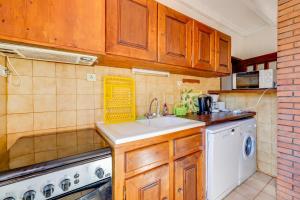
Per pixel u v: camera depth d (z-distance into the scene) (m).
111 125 1.35
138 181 1.01
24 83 1.08
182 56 1.51
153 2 1.29
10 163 0.66
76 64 1.30
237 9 2.31
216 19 2.46
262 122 2.24
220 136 1.56
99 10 0.96
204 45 1.72
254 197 1.72
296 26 1.46
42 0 0.79
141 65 1.45
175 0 1.99
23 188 0.60
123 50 1.12
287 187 1.53
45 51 0.89
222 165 1.61
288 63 1.51
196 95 2.23
